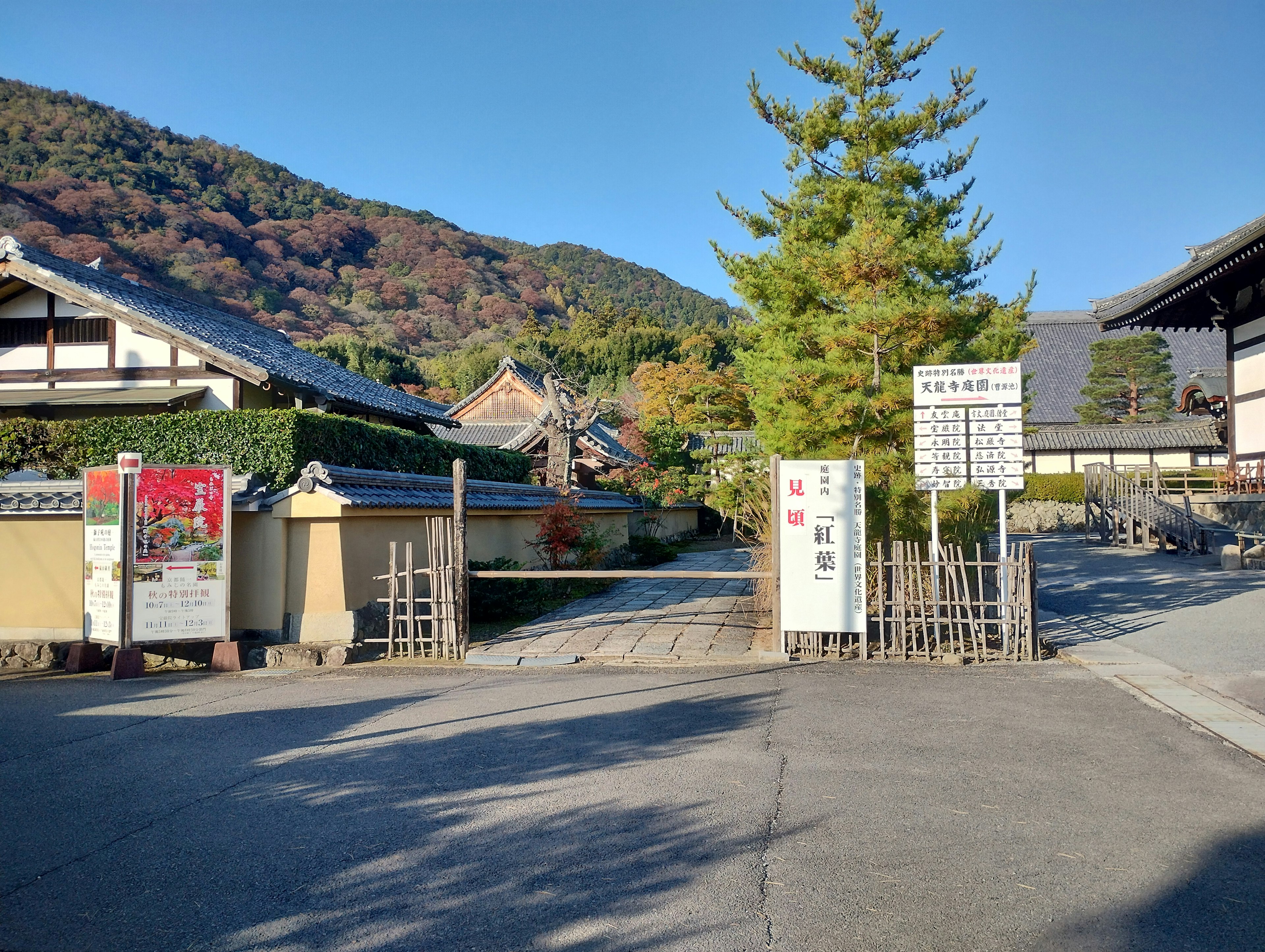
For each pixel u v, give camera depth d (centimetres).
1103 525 2420
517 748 565
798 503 870
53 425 1157
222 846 405
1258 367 2027
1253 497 1969
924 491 958
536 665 877
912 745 558
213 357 1456
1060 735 580
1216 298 2105
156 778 516
